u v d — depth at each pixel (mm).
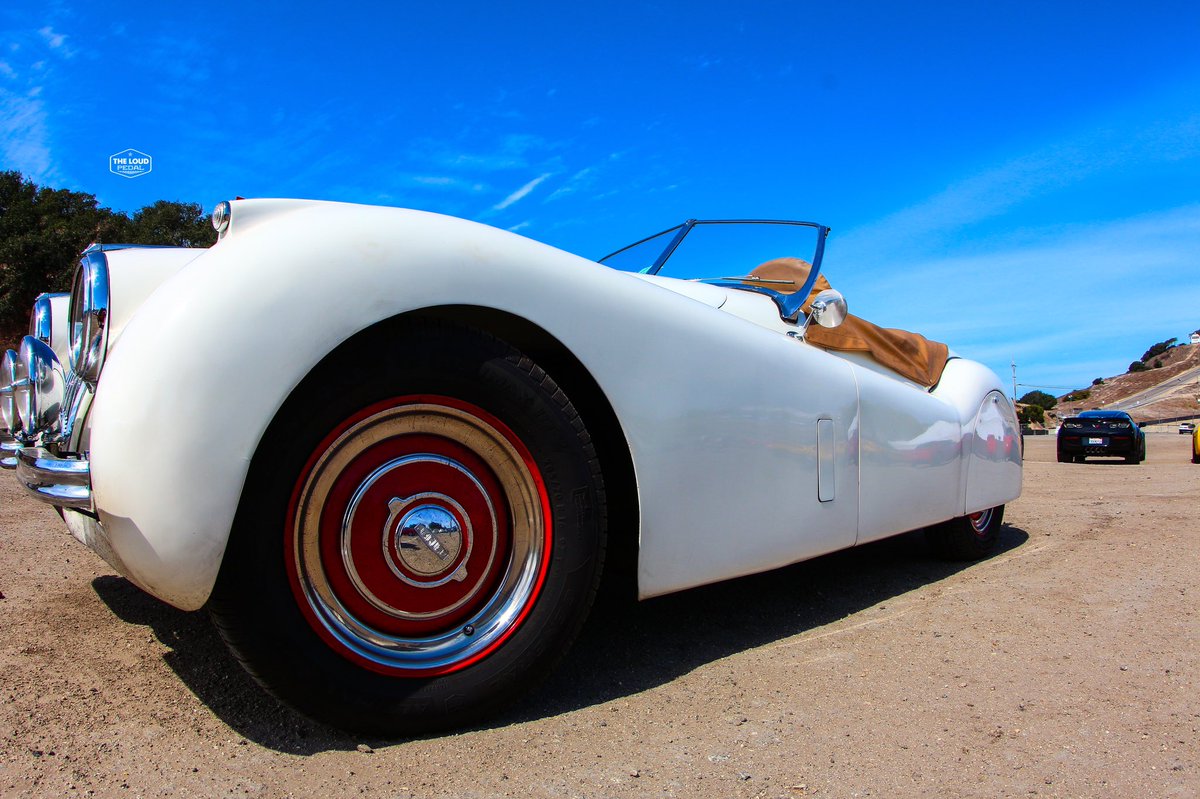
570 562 1592
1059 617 2359
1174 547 3494
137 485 1243
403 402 1458
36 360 1765
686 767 1360
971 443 3041
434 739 1469
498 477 1583
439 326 1487
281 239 1385
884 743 1468
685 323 1852
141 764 1330
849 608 2502
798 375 2139
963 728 1540
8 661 1836
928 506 2725
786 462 2070
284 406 1354
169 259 1756
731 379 1932
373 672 1435
